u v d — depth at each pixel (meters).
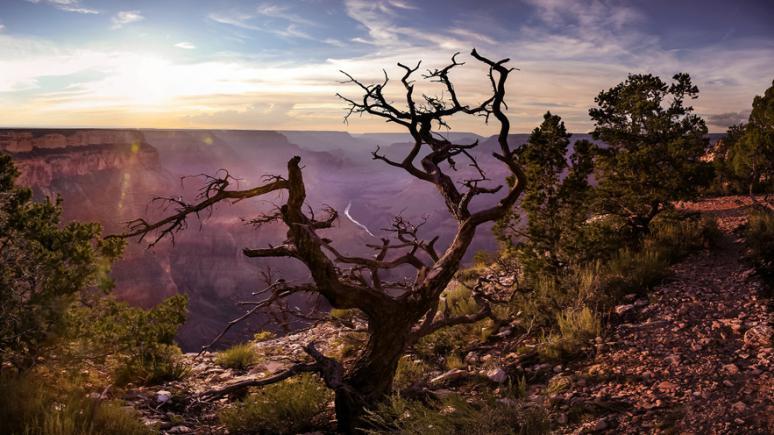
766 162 15.37
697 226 12.23
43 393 6.71
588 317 8.69
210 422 7.44
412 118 7.62
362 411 6.59
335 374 6.69
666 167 12.19
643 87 13.15
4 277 7.46
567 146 10.59
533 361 8.12
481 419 5.39
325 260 6.28
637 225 12.74
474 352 9.13
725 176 19.33
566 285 10.05
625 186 12.17
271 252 6.60
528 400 6.59
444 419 5.52
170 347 10.72
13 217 8.09
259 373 9.99
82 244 8.55
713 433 5.01
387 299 6.70
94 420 6.16
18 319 7.38
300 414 7.06
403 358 9.14
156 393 8.45
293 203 6.32
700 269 10.14
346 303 6.51
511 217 11.04
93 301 8.91
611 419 5.75
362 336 11.41
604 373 6.98
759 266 9.33
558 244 10.79
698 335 7.52
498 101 7.11
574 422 5.91
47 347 7.95
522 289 10.48
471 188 7.87
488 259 16.94
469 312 11.00
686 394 5.97
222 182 6.51
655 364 6.95
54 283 7.97
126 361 9.08
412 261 8.35
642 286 9.77
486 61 6.96
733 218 13.42
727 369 6.32
